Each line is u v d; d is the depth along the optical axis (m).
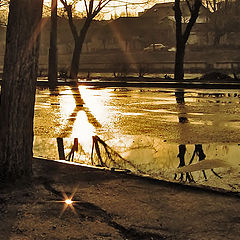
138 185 4.27
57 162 5.29
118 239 2.95
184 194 3.96
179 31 27.14
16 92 4.25
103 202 3.73
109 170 4.90
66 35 73.31
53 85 24.56
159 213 3.45
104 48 69.88
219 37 61.59
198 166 5.41
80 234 3.02
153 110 11.78
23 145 4.37
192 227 3.15
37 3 4.21
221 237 2.96
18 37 4.17
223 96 16.38
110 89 21.34
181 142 7.05
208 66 42.38
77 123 9.31
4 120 4.29
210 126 8.76
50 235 3.00
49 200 3.78
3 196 3.86
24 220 3.28
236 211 3.49
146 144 6.91
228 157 5.90
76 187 4.19
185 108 12.22
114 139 7.38
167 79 28.16
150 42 67.69
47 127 8.74
